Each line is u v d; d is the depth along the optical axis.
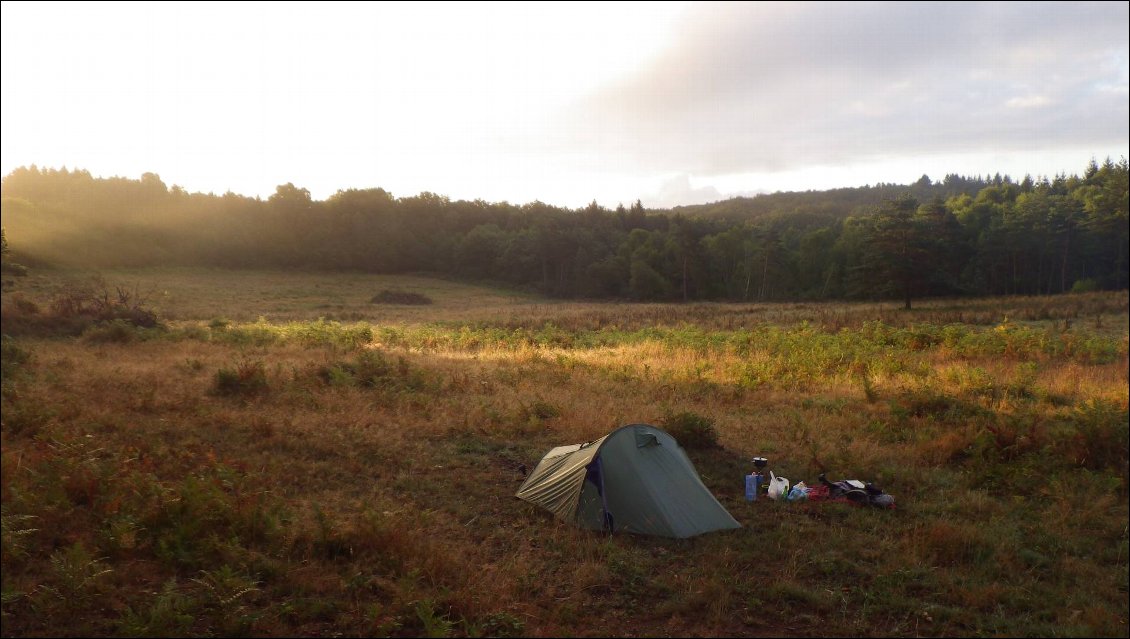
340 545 5.91
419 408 11.88
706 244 99.62
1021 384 15.48
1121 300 45.25
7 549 5.16
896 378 16.64
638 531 6.81
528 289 104.88
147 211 132.62
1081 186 112.88
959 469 9.65
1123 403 13.60
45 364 14.87
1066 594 5.88
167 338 22.05
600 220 142.75
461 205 159.75
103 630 4.45
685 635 4.99
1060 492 8.38
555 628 4.86
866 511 7.74
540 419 11.56
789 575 6.03
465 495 7.82
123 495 6.41
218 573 4.96
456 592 5.16
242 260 111.88
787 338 23.84
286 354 19.28
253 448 8.95
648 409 12.32
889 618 5.38
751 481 8.09
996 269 84.75
